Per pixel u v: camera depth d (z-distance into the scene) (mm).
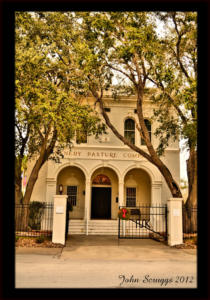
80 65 14023
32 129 15359
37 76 12922
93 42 14195
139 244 13805
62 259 9852
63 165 19984
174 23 14812
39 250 11336
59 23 14977
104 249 12164
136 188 21719
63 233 12938
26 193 16250
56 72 14820
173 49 15492
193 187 16922
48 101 12445
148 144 15227
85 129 15969
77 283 7105
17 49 12070
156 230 17609
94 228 18703
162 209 19906
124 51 12961
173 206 13602
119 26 14070
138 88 15242
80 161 20141
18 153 15664
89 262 9484
